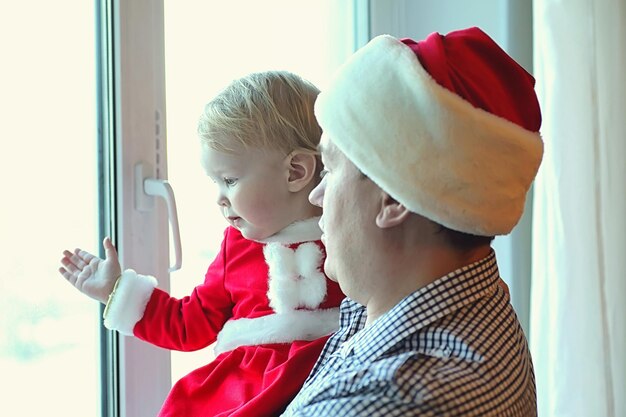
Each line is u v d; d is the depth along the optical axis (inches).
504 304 30.1
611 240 55.2
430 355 26.9
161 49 46.4
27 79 42.6
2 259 41.6
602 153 54.7
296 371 38.7
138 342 46.1
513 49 63.1
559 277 54.6
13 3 42.1
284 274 41.1
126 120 44.2
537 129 30.1
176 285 48.5
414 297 28.5
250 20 52.5
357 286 30.2
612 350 55.5
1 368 41.8
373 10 59.1
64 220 43.9
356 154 28.0
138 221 45.2
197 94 49.1
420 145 27.1
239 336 41.4
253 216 40.1
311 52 57.1
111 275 41.4
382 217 28.5
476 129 27.2
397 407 24.9
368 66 28.5
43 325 43.4
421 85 27.1
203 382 40.6
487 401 25.8
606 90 54.8
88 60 44.8
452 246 28.8
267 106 39.5
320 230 41.3
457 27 62.0
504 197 28.0
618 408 56.2
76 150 44.4
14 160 42.0
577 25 53.7
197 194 49.0
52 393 43.8
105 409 46.0
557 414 55.1
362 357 29.1
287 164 40.2
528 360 31.0
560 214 54.3
